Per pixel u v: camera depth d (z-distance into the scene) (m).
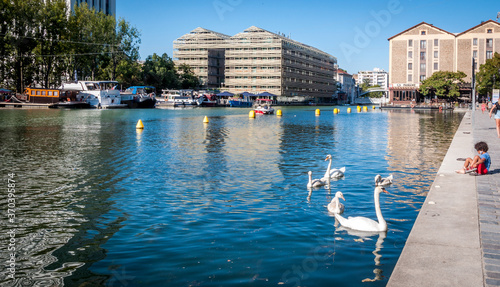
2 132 37.28
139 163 20.30
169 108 109.31
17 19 84.75
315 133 37.84
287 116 74.62
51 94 88.00
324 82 195.62
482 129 33.72
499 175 13.77
